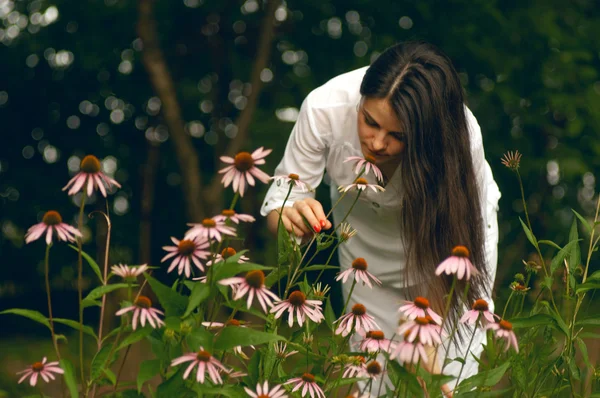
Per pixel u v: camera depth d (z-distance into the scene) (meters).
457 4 7.93
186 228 10.59
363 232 3.00
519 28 7.82
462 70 8.16
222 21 9.41
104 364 1.52
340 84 2.70
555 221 8.28
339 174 2.75
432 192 2.28
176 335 1.54
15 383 4.39
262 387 1.72
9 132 10.62
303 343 1.84
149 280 1.49
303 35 8.84
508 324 1.56
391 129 2.20
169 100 7.83
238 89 9.68
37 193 10.30
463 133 2.32
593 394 1.90
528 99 7.73
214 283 1.49
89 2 9.11
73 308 10.58
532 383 1.96
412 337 1.52
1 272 10.51
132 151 10.37
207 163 10.09
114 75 9.99
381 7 8.36
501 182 8.20
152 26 7.77
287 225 2.18
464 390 1.70
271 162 7.80
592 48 8.05
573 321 2.00
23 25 9.68
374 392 3.04
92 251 10.23
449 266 1.59
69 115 10.56
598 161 7.63
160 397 1.48
